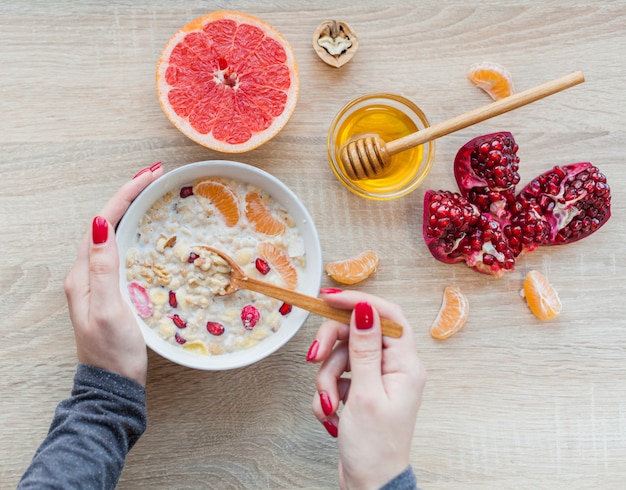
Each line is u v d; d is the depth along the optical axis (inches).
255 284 50.0
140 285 51.3
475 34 56.8
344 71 55.9
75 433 44.6
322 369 47.4
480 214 54.6
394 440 42.5
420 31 56.4
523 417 57.2
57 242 53.8
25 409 53.3
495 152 53.1
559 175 55.4
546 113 57.5
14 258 53.5
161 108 53.8
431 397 56.4
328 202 55.9
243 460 55.0
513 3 57.1
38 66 53.7
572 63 57.7
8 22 53.4
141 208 50.9
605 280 58.2
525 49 57.3
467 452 56.6
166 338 51.1
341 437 43.3
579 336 57.9
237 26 51.8
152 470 54.2
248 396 55.1
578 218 55.9
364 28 56.1
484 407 56.9
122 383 46.3
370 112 55.6
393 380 43.9
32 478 43.1
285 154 55.6
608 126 58.0
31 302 53.5
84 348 46.1
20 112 53.6
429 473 56.2
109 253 45.2
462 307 55.7
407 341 44.8
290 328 51.2
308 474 55.4
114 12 54.1
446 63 56.6
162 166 54.6
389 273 56.2
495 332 57.1
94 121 54.1
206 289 51.5
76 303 46.3
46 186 53.7
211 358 51.1
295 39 55.6
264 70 52.2
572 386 57.7
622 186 57.8
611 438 57.8
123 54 54.3
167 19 54.6
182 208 52.5
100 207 54.1
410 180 55.4
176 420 54.6
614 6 57.8
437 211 52.4
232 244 52.7
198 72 51.6
